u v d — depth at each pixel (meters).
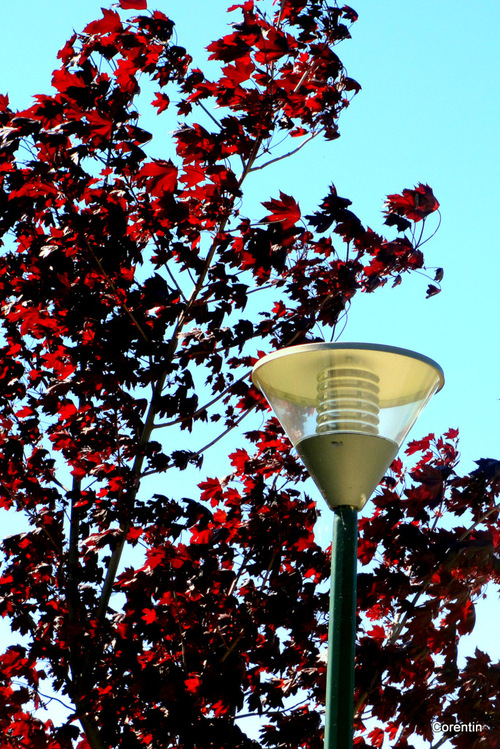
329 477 7.00
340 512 7.00
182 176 10.43
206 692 9.34
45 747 9.57
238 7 10.71
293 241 10.54
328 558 10.56
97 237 10.33
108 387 10.16
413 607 9.58
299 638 9.96
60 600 10.14
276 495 10.39
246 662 9.67
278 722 9.65
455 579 9.59
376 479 7.07
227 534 10.10
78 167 10.25
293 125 11.05
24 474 10.52
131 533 10.12
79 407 10.59
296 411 7.15
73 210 10.32
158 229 10.52
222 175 10.40
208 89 10.69
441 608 9.95
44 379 10.89
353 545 6.91
